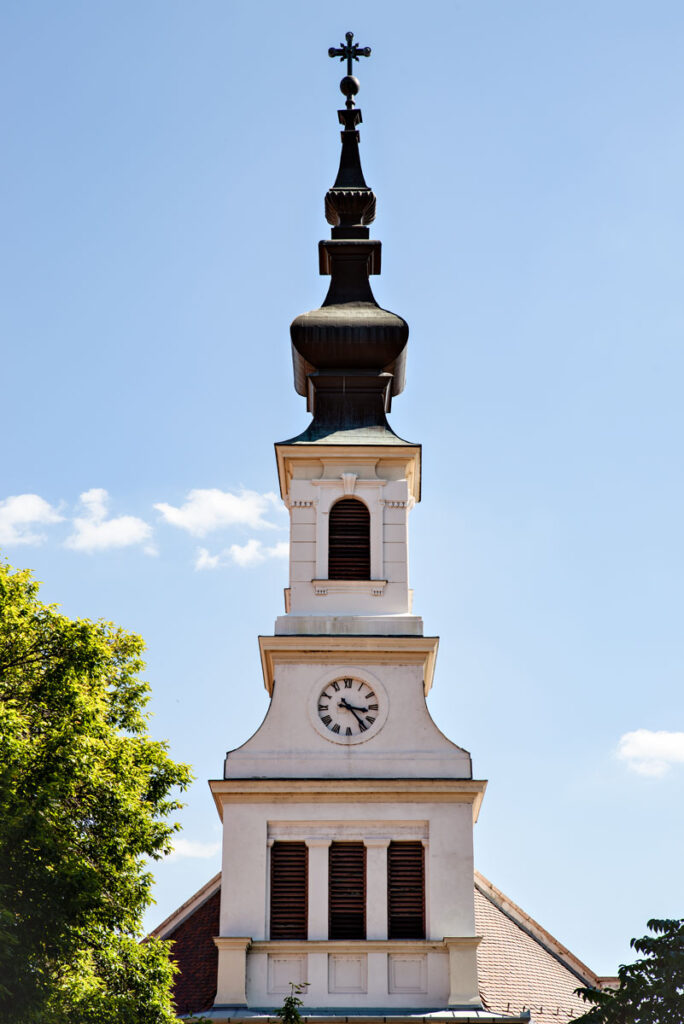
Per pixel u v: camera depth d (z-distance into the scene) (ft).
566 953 150.10
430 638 141.69
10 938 103.76
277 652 141.49
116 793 121.90
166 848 124.67
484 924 144.56
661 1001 112.16
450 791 135.85
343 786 135.54
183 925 149.79
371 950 130.72
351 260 159.12
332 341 152.35
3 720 115.34
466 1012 127.85
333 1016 126.72
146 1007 115.96
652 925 115.75
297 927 132.67
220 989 128.67
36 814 111.75
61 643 123.95
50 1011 108.06
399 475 149.07
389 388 160.35
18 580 127.44
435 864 133.69
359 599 144.77
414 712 139.95
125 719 135.95
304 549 146.51
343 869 134.82
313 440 149.38
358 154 165.68
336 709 140.05
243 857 133.90
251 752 138.00
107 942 119.34
